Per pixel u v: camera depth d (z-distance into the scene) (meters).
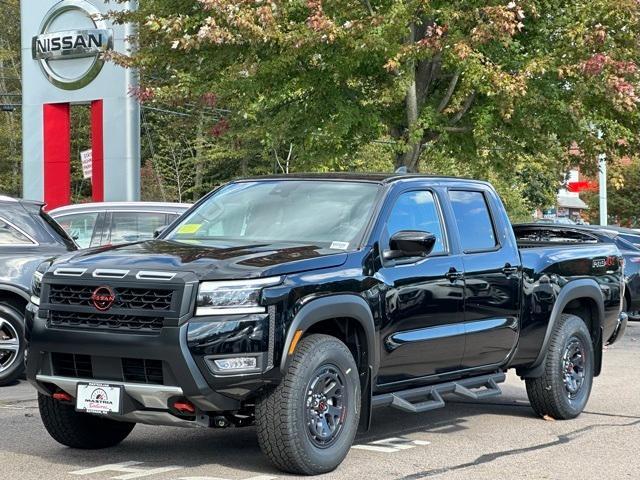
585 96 18.19
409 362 7.80
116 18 19.78
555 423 9.52
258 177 8.61
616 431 9.12
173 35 17.56
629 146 19.50
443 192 8.49
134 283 6.64
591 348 9.99
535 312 9.22
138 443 8.23
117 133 26.30
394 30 16.67
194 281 6.56
